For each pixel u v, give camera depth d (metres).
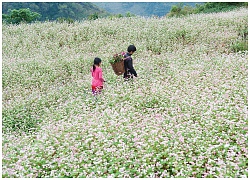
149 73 11.55
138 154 6.31
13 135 7.82
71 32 19.64
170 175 5.86
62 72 13.22
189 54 13.68
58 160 6.32
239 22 18.78
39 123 8.89
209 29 18.17
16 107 9.59
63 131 7.57
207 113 7.57
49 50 16.59
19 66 13.74
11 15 29.55
